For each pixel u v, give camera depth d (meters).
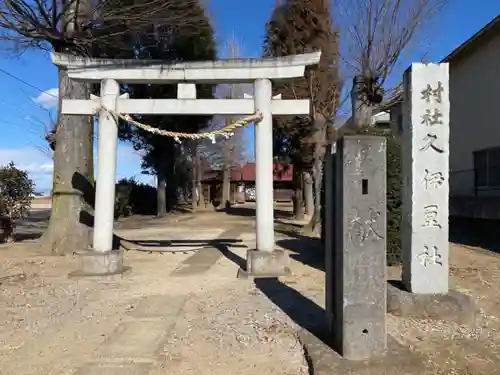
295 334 4.98
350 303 4.11
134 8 11.41
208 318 5.67
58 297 6.84
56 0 10.23
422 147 5.93
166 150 27.62
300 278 8.17
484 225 13.35
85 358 4.38
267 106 8.69
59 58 8.61
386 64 11.30
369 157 4.16
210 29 20.00
